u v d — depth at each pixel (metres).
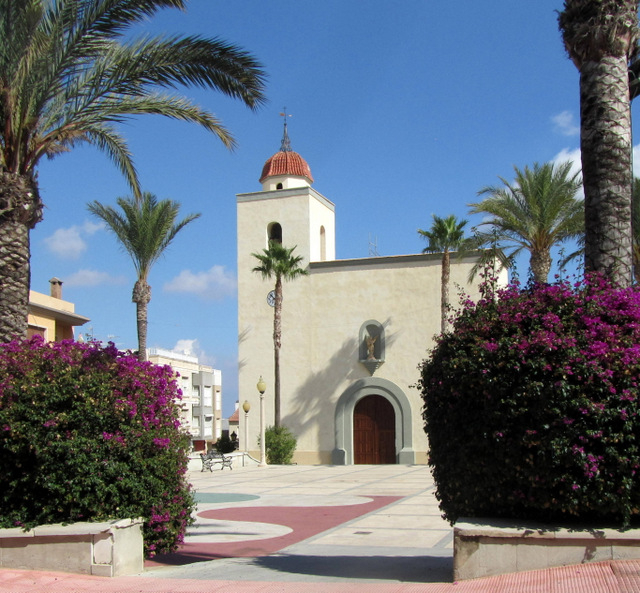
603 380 6.99
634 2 9.37
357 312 36.03
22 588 7.72
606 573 6.39
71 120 12.05
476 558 7.16
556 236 28.08
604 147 9.06
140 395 9.43
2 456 9.02
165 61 12.33
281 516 15.65
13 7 10.71
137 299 32.78
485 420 7.39
